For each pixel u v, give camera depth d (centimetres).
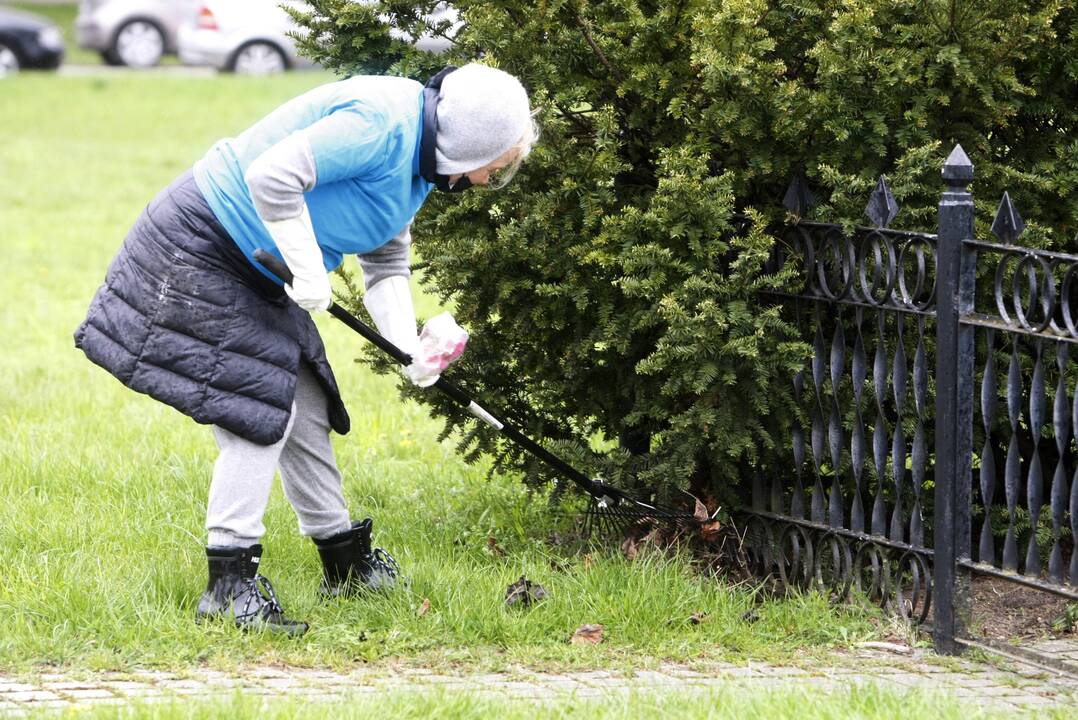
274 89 4325
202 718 608
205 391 722
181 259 716
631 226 818
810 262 836
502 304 886
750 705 645
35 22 4809
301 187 682
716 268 845
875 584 835
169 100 4081
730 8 779
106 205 2645
